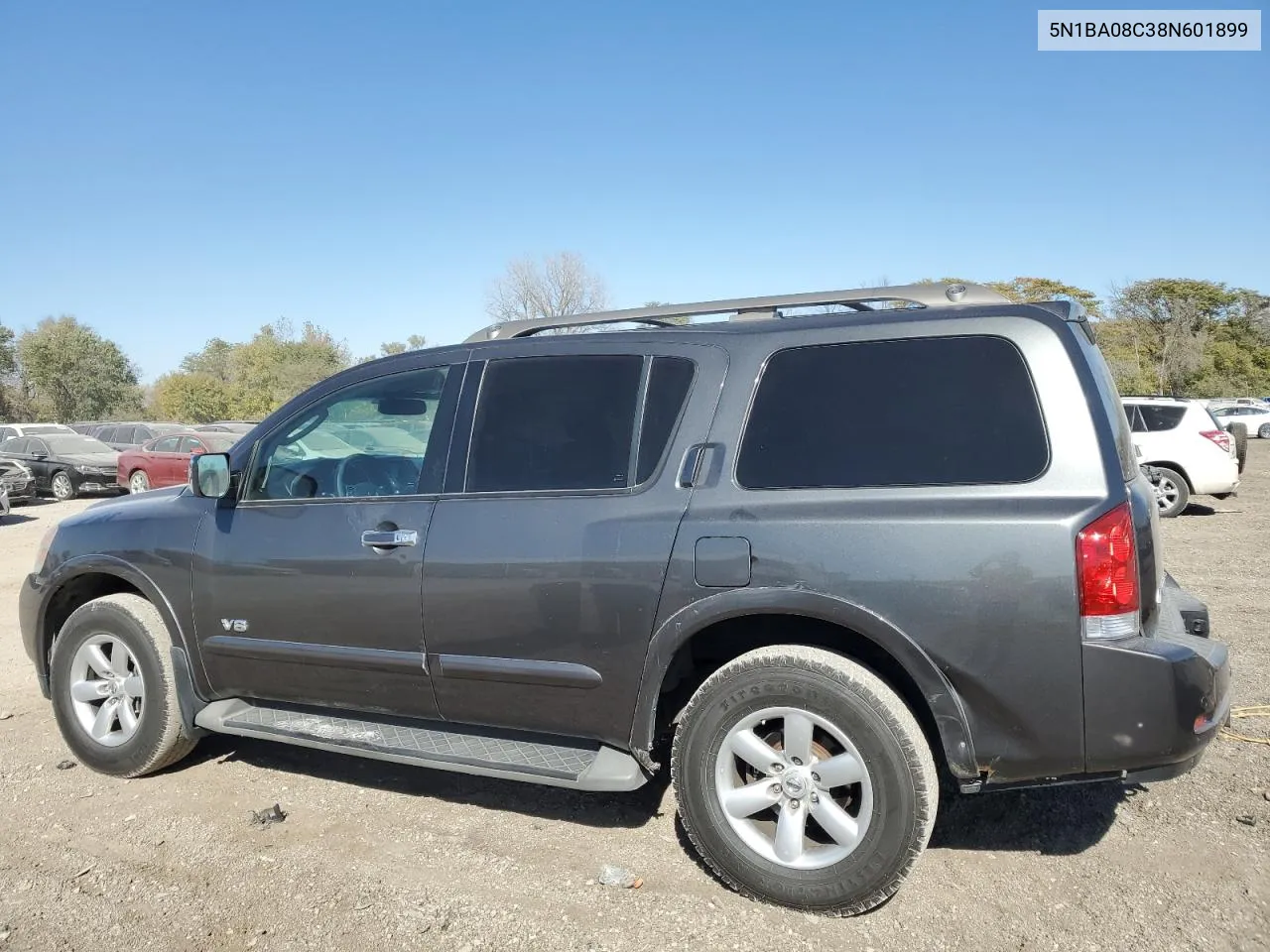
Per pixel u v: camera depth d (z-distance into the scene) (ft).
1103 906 9.48
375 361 12.85
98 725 13.80
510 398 11.62
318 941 9.29
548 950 9.04
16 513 57.06
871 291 10.71
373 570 11.62
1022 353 9.41
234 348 254.88
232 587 12.70
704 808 9.94
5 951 9.21
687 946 9.03
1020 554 8.74
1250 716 14.90
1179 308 225.35
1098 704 8.59
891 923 9.31
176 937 9.42
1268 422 129.29
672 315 11.53
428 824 11.85
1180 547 31.96
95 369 203.10
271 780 13.47
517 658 10.85
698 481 10.18
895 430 9.63
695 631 9.87
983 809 11.81
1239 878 9.92
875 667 9.87
